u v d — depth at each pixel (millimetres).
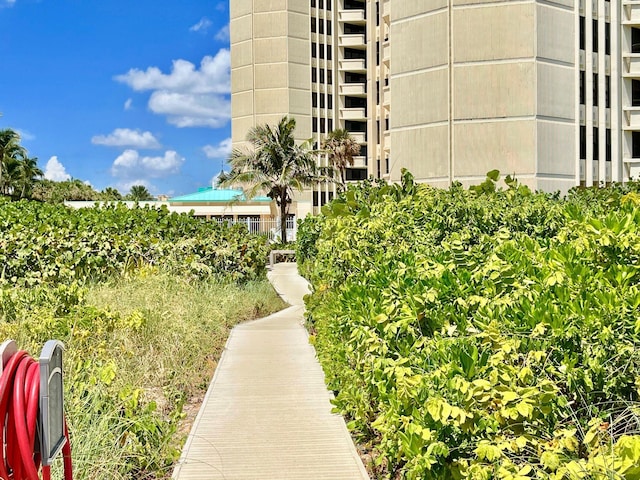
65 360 6344
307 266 22094
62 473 4266
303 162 43125
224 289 15133
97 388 5496
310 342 10359
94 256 14031
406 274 5910
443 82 31516
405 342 4941
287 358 9602
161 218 18438
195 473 5285
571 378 3805
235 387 7902
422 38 32250
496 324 4129
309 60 58719
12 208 19297
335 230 11781
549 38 31078
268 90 58375
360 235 10203
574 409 3941
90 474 4559
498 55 30688
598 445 3283
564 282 4762
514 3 30516
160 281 12969
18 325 7500
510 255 5781
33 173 73125
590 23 33312
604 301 4312
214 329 11336
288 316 14367
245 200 48750
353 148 52094
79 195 91438
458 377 3510
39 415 2721
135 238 15250
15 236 13594
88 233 14523
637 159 36000
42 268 13039
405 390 3791
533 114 30500
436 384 3717
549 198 14352
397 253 8773
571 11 31984
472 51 30953
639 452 2699
